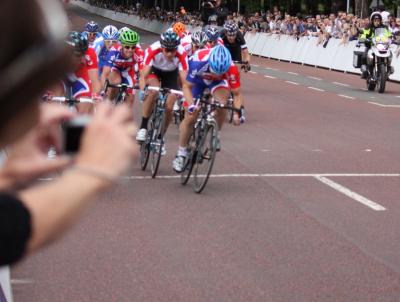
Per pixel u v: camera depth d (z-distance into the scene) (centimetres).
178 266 572
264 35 3797
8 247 108
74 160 118
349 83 2447
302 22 3409
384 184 916
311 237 667
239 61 1580
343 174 976
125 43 1138
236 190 870
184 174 895
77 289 513
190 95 885
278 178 945
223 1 4531
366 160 1085
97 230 680
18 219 109
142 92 980
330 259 600
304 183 916
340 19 3023
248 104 1855
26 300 489
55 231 113
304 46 3319
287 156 1110
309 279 546
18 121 105
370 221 732
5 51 100
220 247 630
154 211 760
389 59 2145
